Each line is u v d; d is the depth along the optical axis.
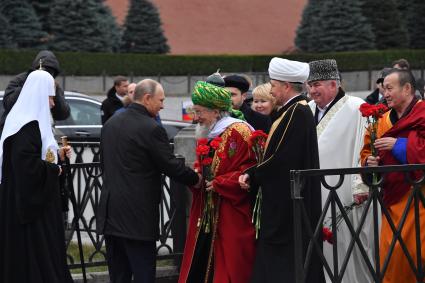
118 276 8.30
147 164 8.00
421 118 7.51
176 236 9.45
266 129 9.20
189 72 41.56
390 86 7.70
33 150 8.07
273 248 7.41
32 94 8.20
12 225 8.16
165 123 17.38
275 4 60.06
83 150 12.11
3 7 43.31
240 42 57.44
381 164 7.68
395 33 46.16
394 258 7.54
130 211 7.95
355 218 8.22
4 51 38.00
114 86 14.57
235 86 9.27
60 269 8.30
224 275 7.90
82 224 9.77
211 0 59.59
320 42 45.34
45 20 45.12
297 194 6.73
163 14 58.03
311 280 7.15
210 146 8.02
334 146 8.27
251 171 7.76
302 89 7.68
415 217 7.17
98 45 43.53
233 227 7.94
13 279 8.13
